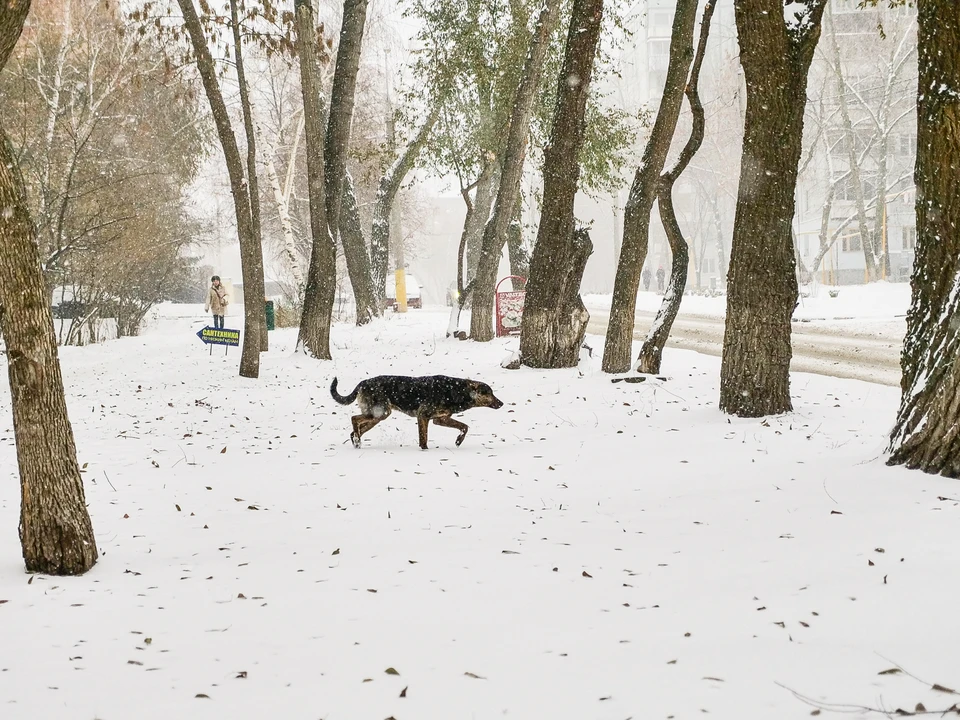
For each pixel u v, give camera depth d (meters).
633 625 4.79
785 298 11.69
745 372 11.77
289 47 20.28
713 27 73.00
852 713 3.49
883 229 47.12
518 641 4.61
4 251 6.23
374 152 30.11
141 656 4.56
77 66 28.31
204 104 30.75
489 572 5.98
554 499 8.30
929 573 5.16
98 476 9.88
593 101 24.34
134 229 27.88
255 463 10.51
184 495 8.91
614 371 16.20
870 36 51.47
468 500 8.39
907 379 8.02
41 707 3.89
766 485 7.98
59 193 25.25
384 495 8.68
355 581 5.90
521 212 29.00
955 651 4.02
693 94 14.85
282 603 5.46
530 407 13.96
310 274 20.39
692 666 4.11
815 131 53.28
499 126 23.33
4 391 17.80
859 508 6.79
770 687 3.80
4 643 4.80
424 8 23.86
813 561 5.68
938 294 7.77
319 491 8.93
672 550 6.30
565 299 17.11
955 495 6.73
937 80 7.69
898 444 7.91
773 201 11.44
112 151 29.64
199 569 6.37
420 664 4.33
